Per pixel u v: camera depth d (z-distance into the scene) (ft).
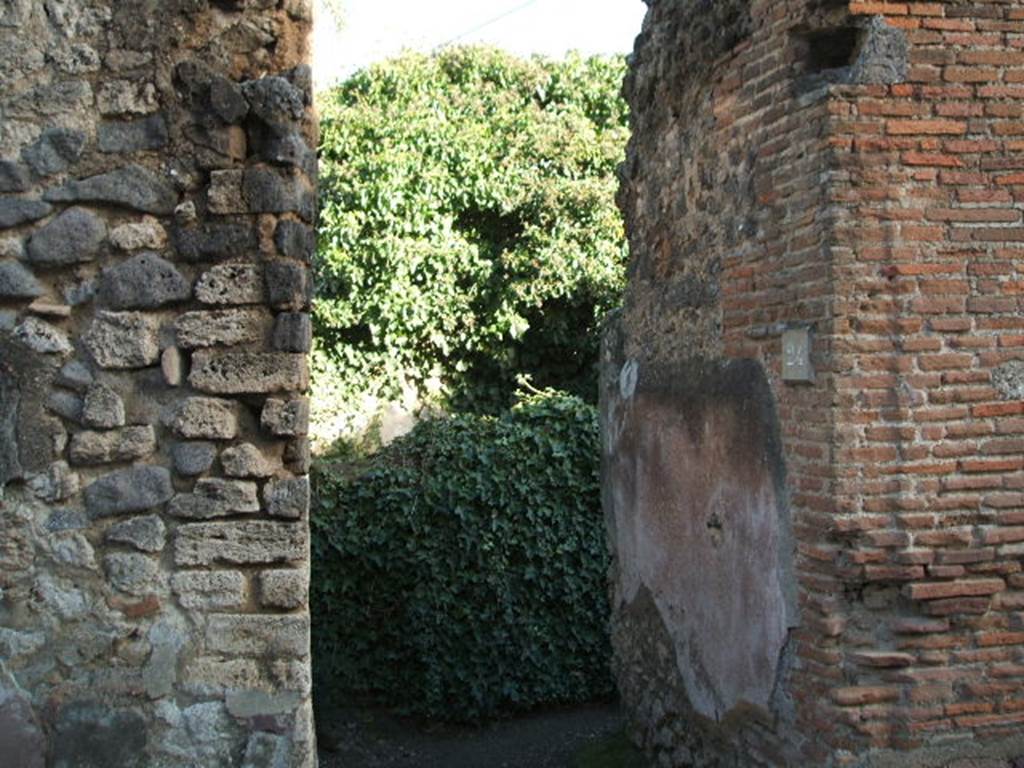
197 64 12.93
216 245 12.80
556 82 46.98
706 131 19.86
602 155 43.42
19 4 12.82
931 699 15.61
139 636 12.61
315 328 39.14
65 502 12.66
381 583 28.37
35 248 12.66
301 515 12.78
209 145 12.88
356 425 39.01
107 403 12.67
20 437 12.59
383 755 26.55
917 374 15.47
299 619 12.73
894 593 15.79
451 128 41.98
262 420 12.74
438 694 27.94
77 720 12.46
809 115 16.06
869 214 15.46
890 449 15.42
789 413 16.75
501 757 25.99
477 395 40.91
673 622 21.67
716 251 19.44
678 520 21.24
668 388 21.67
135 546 12.65
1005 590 15.74
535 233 40.50
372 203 39.75
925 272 15.51
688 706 21.03
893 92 15.55
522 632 28.63
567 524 29.09
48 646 12.54
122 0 12.91
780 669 17.21
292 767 12.57
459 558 28.32
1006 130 15.69
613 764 23.53
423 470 28.96
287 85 12.96
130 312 12.76
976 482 15.51
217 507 12.71
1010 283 15.64
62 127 12.80
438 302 39.65
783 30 16.83
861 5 15.53
